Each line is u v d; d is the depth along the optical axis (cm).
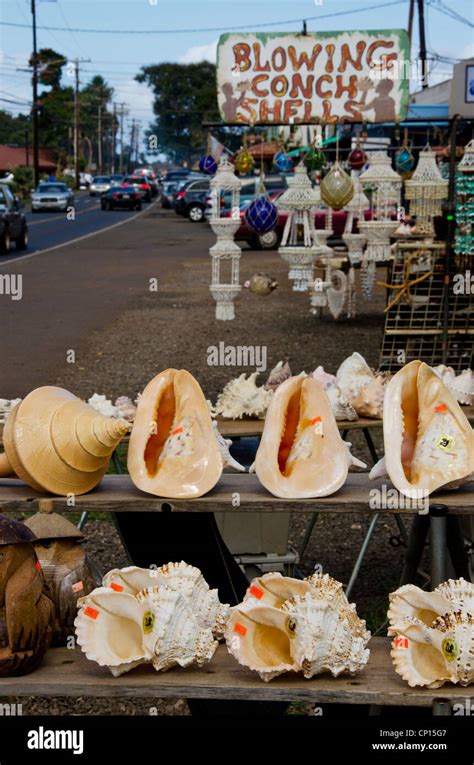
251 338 1166
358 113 606
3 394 849
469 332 866
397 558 487
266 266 1989
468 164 803
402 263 891
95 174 9812
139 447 311
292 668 262
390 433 302
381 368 891
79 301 1521
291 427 318
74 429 304
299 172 709
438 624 265
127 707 353
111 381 911
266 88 607
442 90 1802
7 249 2217
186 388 317
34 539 268
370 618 408
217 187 671
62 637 291
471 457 302
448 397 308
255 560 413
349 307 1328
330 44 599
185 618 265
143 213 4094
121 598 269
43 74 6191
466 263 874
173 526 341
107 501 303
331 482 304
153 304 1491
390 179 833
